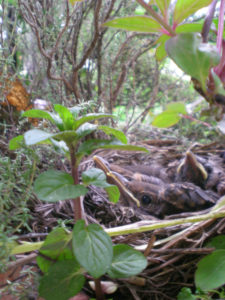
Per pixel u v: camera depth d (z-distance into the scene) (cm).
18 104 18
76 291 9
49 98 19
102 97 20
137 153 21
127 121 23
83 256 8
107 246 8
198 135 24
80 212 9
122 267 9
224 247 11
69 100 19
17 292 9
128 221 15
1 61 15
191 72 9
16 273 10
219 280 10
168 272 11
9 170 10
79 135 9
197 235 12
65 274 9
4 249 8
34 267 11
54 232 9
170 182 18
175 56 9
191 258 12
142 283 11
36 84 20
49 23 18
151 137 25
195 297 10
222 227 12
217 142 21
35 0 17
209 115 10
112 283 10
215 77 9
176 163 19
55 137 8
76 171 9
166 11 11
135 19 11
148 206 16
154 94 24
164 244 12
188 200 15
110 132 10
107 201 15
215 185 16
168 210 15
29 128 17
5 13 17
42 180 8
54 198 8
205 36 10
